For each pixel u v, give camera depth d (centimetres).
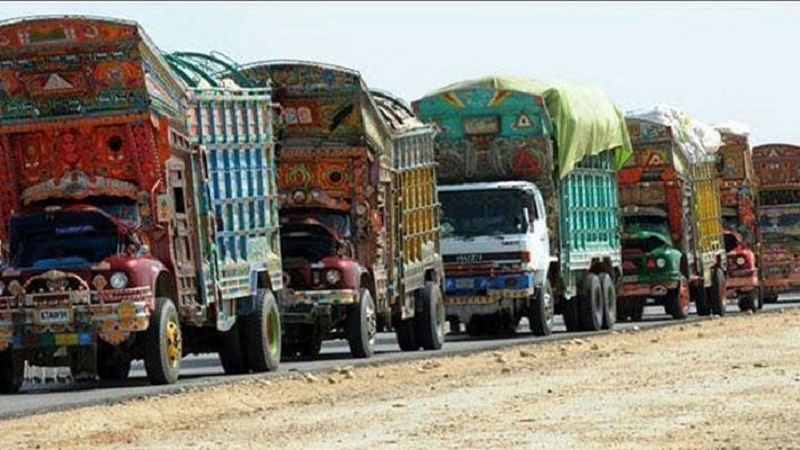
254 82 7031
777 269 12094
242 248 6372
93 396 5391
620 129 9575
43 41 5850
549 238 8731
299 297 6950
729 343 6981
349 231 7244
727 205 11494
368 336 7131
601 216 9400
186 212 6019
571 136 8825
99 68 5850
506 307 8369
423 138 7931
